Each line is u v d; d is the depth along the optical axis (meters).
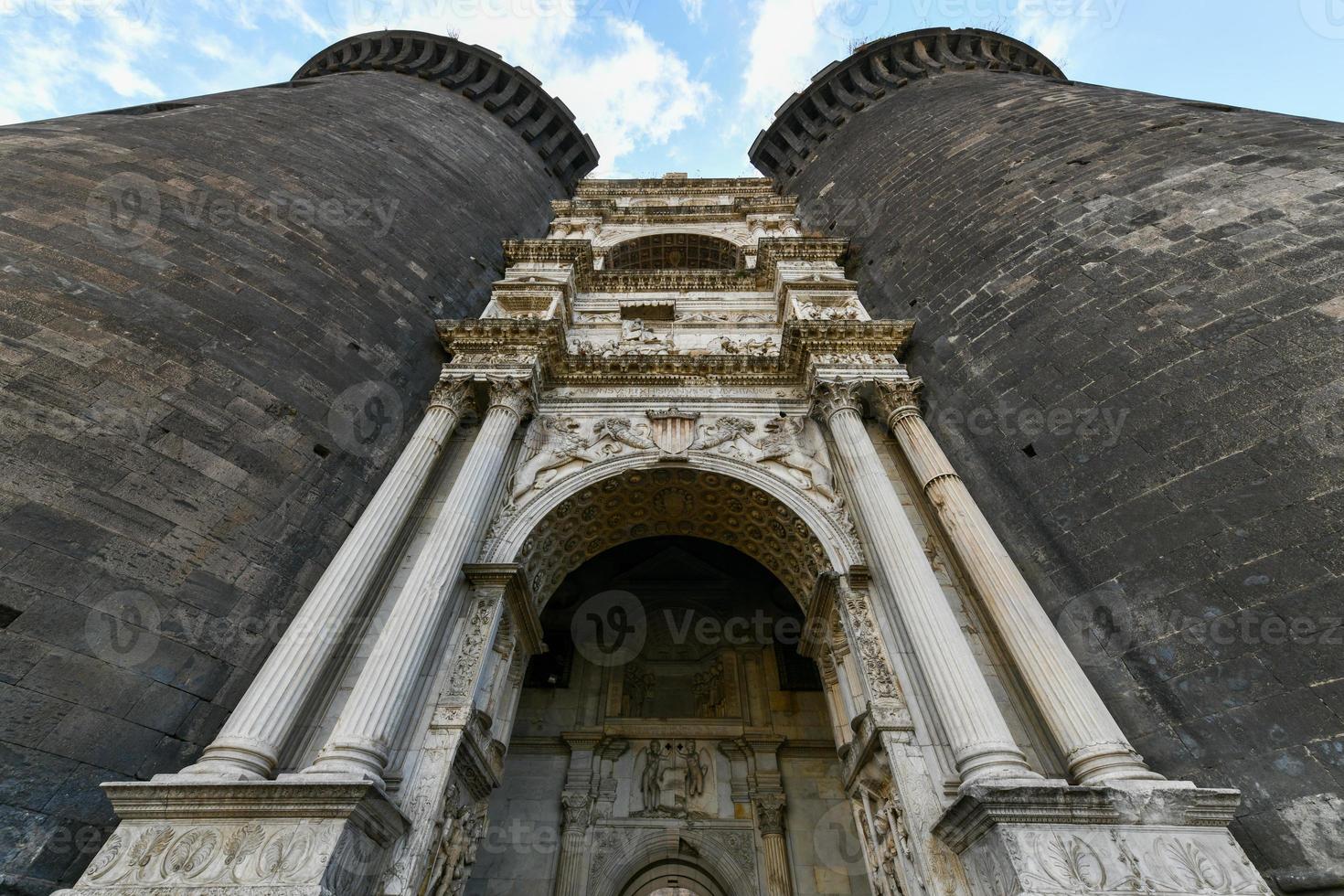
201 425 9.03
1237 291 9.20
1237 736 6.34
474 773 8.02
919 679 7.79
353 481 10.39
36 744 6.04
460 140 22.33
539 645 10.23
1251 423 7.92
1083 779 6.08
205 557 8.09
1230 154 11.69
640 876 12.21
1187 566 7.50
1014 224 13.55
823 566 10.12
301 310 11.60
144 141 12.72
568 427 12.16
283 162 14.47
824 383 11.62
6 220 9.51
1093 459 9.16
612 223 23.89
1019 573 8.47
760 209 24.08
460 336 12.85
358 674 7.80
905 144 20.50
